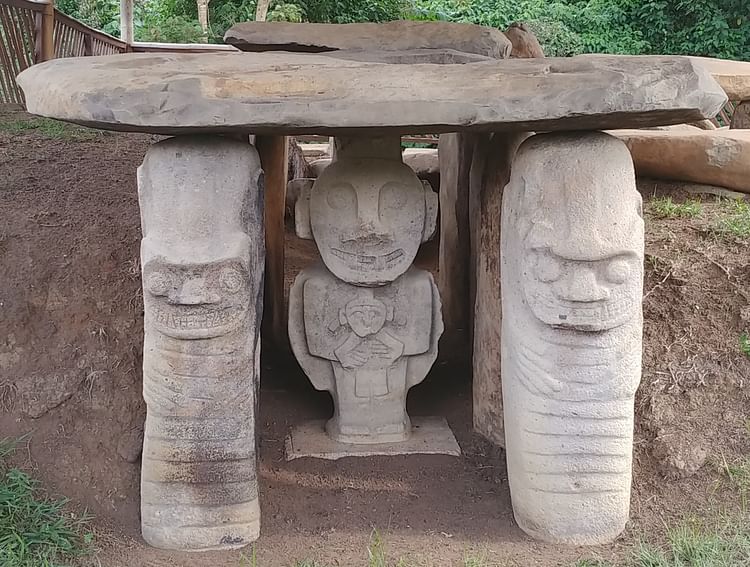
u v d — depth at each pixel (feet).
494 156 9.80
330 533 8.15
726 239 10.89
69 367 9.53
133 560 7.63
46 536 7.66
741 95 16.05
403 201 9.45
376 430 10.07
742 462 8.81
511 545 7.90
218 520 7.86
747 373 9.52
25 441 8.96
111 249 10.54
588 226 7.30
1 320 9.81
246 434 7.84
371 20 34.91
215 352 7.63
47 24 19.33
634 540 7.94
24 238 10.65
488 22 36.81
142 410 9.27
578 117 6.92
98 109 6.97
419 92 7.02
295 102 7.01
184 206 7.50
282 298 12.96
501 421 9.84
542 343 7.64
